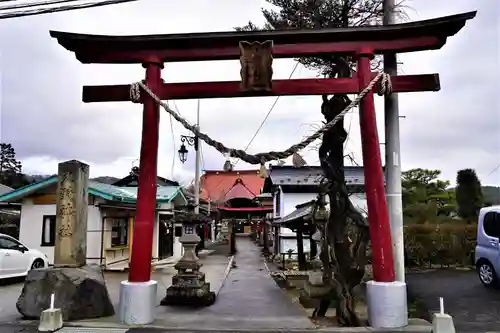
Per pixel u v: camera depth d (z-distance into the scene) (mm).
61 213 9180
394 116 9031
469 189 21062
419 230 19344
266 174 8148
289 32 8312
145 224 8188
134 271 8055
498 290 12266
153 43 8602
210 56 8617
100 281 8883
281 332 7395
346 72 9648
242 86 8250
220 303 11148
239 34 8383
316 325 8031
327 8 11359
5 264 13609
